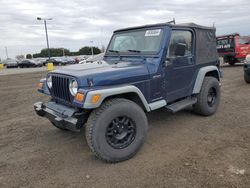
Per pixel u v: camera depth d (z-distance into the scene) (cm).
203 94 506
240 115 531
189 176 302
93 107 312
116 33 488
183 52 400
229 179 291
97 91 318
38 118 581
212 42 548
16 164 356
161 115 549
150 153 371
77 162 355
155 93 407
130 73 366
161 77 411
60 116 359
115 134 345
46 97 866
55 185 299
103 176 315
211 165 325
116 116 339
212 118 520
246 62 901
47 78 413
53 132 480
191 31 476
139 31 444
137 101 382
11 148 412
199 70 503
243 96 715
